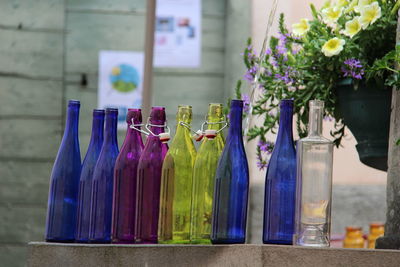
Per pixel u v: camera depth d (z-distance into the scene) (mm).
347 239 4445
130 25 7504
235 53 6953
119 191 2551
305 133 2967
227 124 2543
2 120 7516
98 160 2604
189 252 2357
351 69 2791
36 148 7527
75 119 2656
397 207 2648
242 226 2451
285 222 2451
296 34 2988
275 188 2465
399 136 2682
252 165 5910
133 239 2531
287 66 2973
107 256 2402
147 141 2551
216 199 2451
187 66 7395
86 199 2598
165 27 7363
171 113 7445
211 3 7344
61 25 7527
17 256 7477
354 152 5836
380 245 2631
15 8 7520
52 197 2621
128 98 7473
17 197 7508
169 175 2506
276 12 5965
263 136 3061
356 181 5848
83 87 7488
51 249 2447
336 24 2902
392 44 2830
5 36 7523
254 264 2279
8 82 7520
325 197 2389
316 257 2279
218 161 2477
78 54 7508
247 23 6844
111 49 7496
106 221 2580
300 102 2955
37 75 7523
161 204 2504
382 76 2748
